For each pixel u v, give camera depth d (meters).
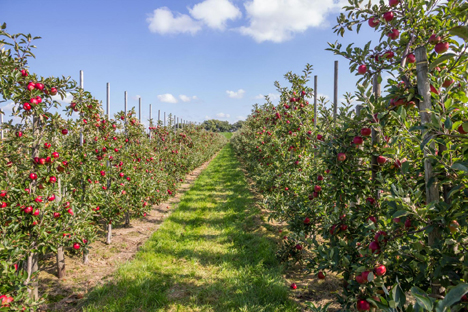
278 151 7.13
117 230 6.28
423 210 1.72
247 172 15.12
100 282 3.92
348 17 2.69
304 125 6.14
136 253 4.90
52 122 3.43
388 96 2.26
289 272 4.20
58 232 3.36
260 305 3.29
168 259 4.64
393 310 1.36
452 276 1.71
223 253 4.82
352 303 2.21
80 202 4.19
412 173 2.38
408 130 1.92
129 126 6.65
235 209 7.73
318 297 3.46
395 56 2.52
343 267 2.37
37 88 3.24
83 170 4.39
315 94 5.95
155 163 8.79
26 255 3.09
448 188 1.89
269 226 6.10
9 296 2.52
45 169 3.40
